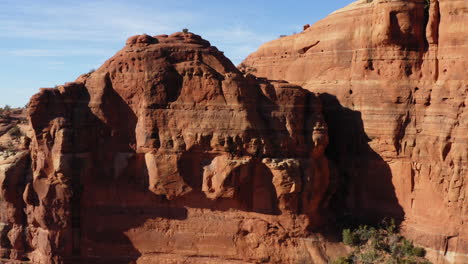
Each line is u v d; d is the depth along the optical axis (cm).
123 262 2794
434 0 2711
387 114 2811
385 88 2833
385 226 2777
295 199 2673
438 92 2656
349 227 2809
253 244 2684
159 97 2733
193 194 2741
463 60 2569
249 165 2628
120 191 2841
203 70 2716
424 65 2773
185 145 2689
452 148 2544
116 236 2828
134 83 2816
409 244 2622
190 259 2725
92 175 2839
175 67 2775
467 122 2495
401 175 2775
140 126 2780
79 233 2842
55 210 2772
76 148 2794
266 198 2681
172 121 2719
